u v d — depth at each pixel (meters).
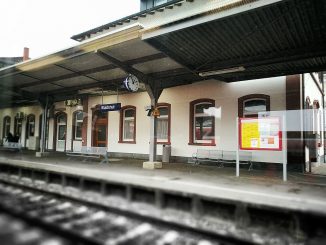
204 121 13.01
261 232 5.11
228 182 7.49
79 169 9.19
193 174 8.99
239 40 8.26
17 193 7.52
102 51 9.46
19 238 4.70
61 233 4.93
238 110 11.98
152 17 15.29
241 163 11.33
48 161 12.03
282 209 4.97
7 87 15.08
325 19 6.90
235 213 5.43
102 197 7.11
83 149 13.40
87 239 4.54
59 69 11.98
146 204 6.53
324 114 11.93
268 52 9.05
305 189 6.78
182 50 9.05
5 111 22.19
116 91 15.69
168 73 11.11
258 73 11.16
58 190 7.73
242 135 9.11
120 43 8.67
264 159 11.02
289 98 10.77
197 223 5.43
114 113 16.70
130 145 15.77
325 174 9.84
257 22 7.20
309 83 11.91
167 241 4.62
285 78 10.91
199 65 10.30
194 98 13.30
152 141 11.11
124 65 10.23
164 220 5.32
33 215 5.62
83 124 18.23
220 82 12.55
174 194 6.12
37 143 20.97
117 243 4.39
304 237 4.79
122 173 8.54
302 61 9.35
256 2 6.21
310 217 4.77
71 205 6.47
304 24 7.19
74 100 17.33
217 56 9.51
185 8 13.78
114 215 5.85
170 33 7.88
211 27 7.54
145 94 15.31
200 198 5.81
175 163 12.97
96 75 12.66
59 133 19.98
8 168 11.13
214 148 12.53
